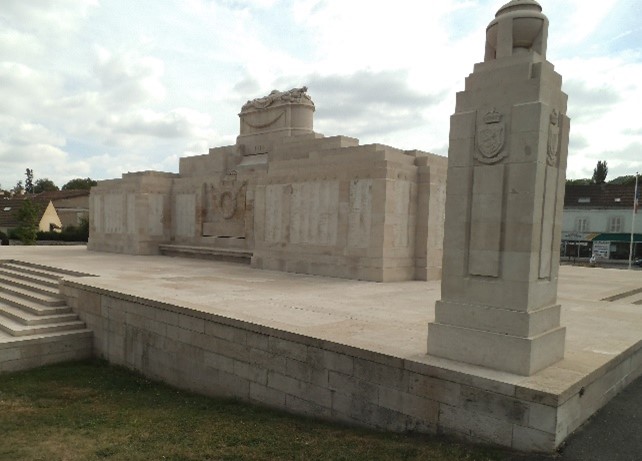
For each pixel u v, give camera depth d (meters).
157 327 10.55
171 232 26.52
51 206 57.69
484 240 6.15
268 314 9.32
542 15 5.95
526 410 5.30
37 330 12.05
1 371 11.05
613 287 16.08
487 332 6.04
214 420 7.49
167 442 6.56
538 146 5.70
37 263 19.38
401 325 8.55
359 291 13.10
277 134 22.39
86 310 12.90
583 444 5.35
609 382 6.67
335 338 7.38
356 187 15.84
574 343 7.62
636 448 5.30
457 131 6.39
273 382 8.05
